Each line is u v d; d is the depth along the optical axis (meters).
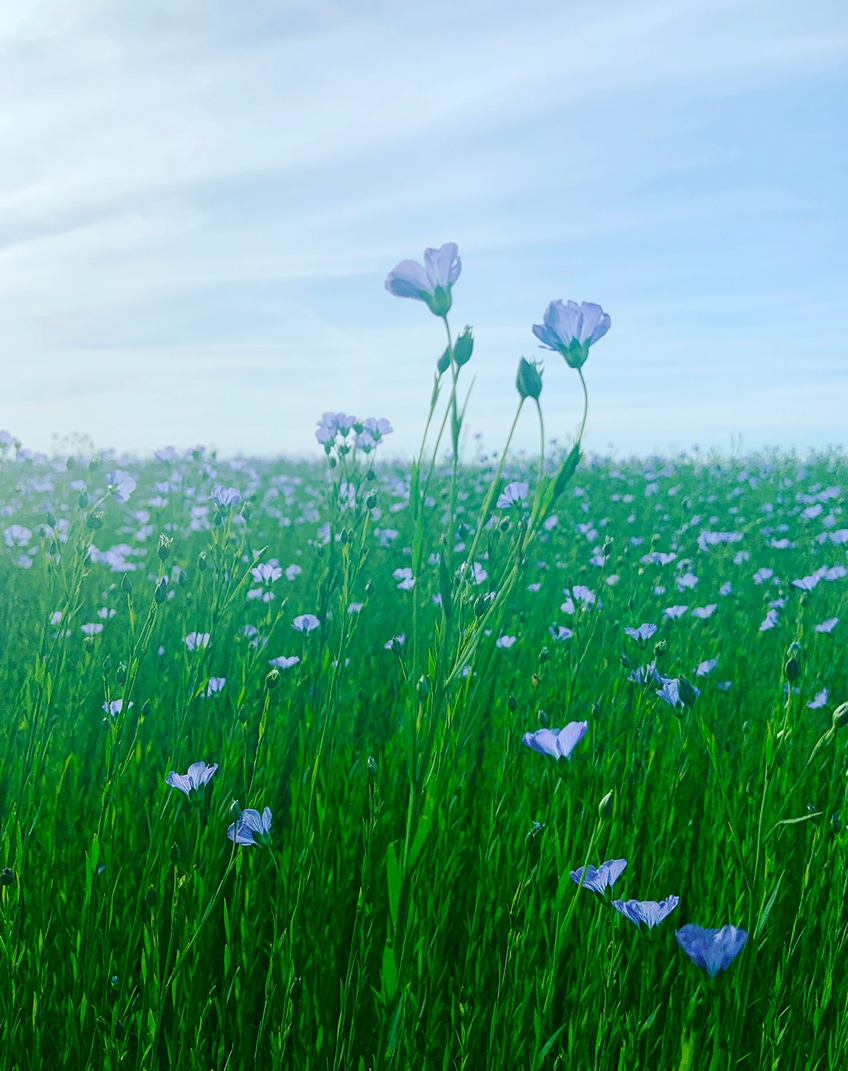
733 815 0.27
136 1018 0.33
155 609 0.44
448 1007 0.36
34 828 0.44
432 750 0.31
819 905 0.39
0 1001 0.34
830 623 0.68
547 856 0.36
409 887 0.32
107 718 0.47
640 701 0.43
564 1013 0.35
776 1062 0.30
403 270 0.32
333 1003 0.37
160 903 0.34
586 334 0.30
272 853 0.34
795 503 1.79
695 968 0.33
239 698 0.48
